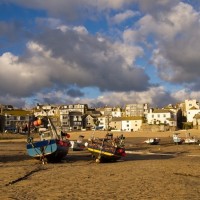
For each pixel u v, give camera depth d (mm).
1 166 28156
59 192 16219
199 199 14734
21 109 183625
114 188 17234
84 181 19516
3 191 16500
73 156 38281
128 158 36844
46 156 31156
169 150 51188
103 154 31422
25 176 21812
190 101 188000
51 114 183750
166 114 173250
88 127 182125
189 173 22844
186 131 121938
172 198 14883
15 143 74625
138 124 173375
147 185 18047
